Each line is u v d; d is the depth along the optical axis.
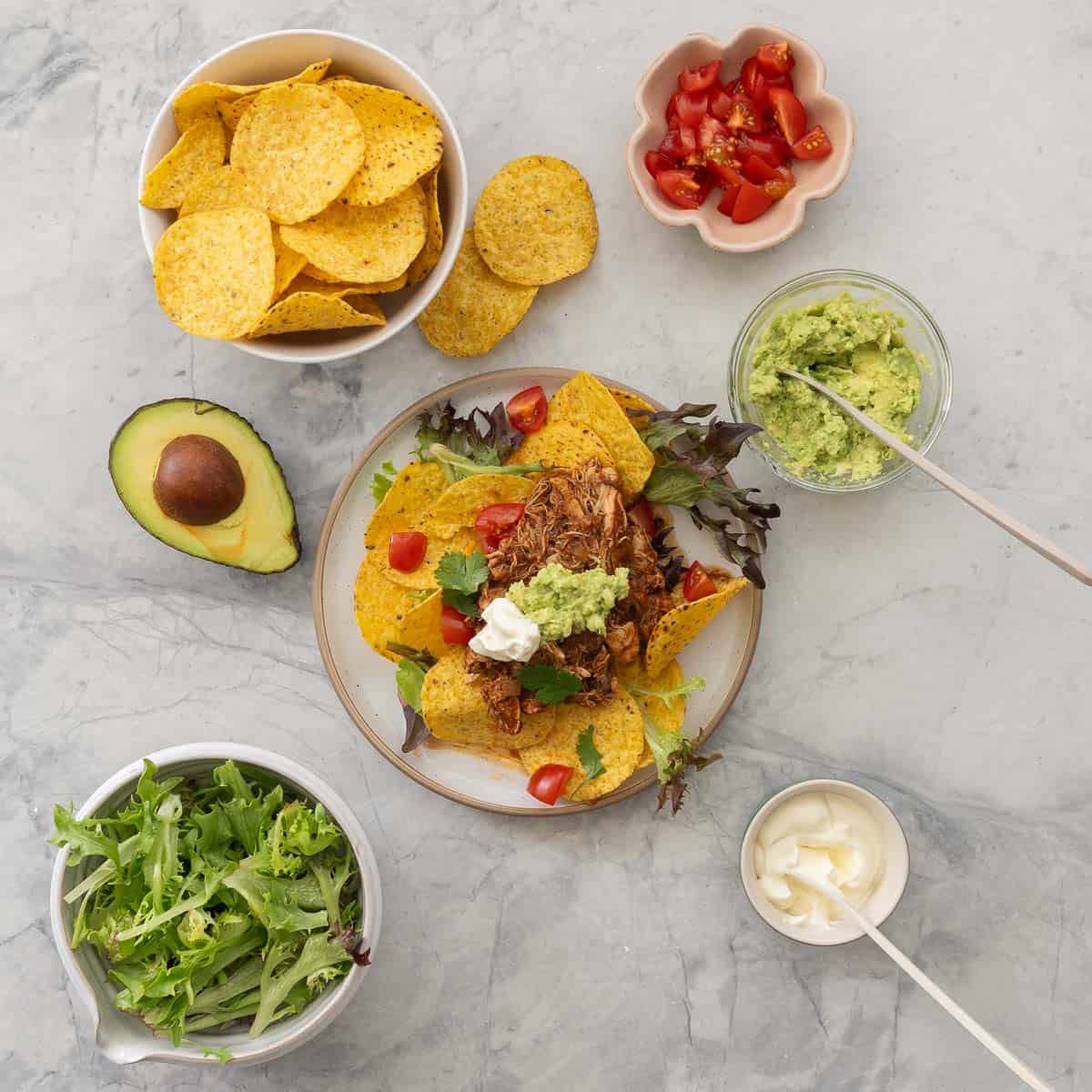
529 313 0.94
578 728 0.90
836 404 0.89
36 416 0.94
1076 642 0.95
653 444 0.90
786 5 0.94
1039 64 0.94
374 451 0.91
